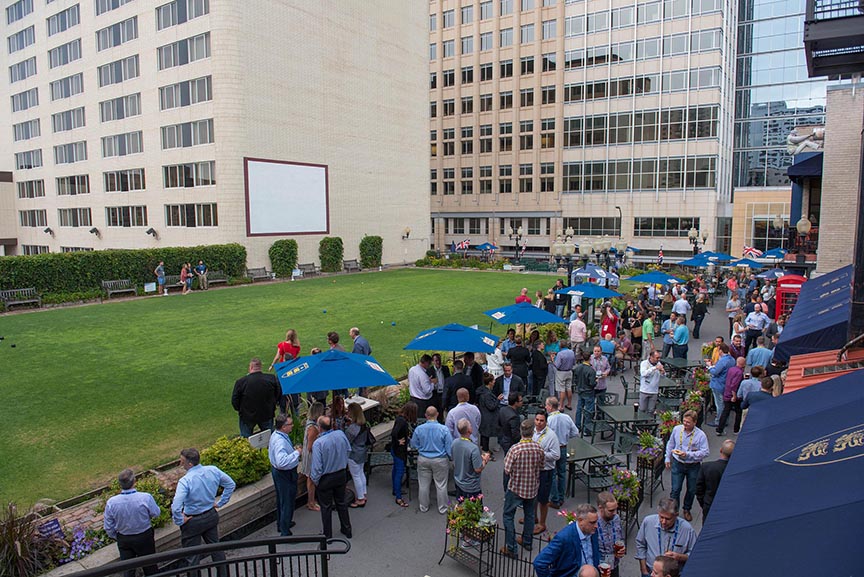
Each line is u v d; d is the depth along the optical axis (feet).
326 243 144.56
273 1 130.11
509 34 218.59
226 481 23.57
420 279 132.77
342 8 147.54
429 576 23.77
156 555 15.42
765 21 196.95
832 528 10.75
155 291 105.60
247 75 125.80
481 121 229.04
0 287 87.30
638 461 30.53
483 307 88.99
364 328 71.51
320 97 142.92
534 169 216.74
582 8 201.05
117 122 150.71
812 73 42.39
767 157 201.46
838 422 16.43
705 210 184.34
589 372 39.96
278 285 119.55
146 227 146.92
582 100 204.13
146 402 42.52
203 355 56.95
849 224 54.75
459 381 37.47
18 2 180.45
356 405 29.84
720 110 180.75
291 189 136.98
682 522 20.58
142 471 30.76
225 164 125.18
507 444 32.24
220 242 127.34
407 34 171.53
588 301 74.49
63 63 166.61
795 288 70.95
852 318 29.12
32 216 195.00
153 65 137.28
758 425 18.38
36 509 25.89
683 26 182.91
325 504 25.93
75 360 54.95
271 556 18.84
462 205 237.04
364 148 157.48
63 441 35.12
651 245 194.59
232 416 39.60
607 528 21.25
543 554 19.56
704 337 75.15
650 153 192.65
